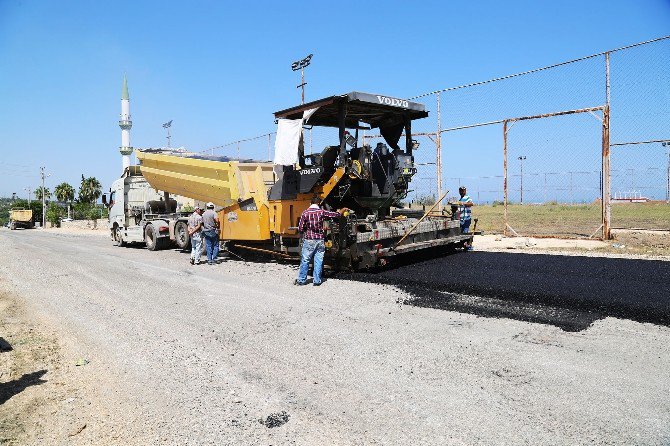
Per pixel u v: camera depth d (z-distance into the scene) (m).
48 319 6.51
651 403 3.36
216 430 3.28
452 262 9.27
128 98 57.34
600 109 11.93
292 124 9.17
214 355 4.79
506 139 13.70
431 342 4.85
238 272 9.95
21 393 4.01
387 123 10.30
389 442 3.03
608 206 12.12
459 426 3.18
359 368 4.27
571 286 6.73
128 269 10.93
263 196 10.79
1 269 11.77
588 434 3.01
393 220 9.44
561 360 4.21
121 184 17.41
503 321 5.45
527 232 16.02
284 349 4.87
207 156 13.55
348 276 8.62
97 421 3.48
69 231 38.31
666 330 4.89
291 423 3.33
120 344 5.27
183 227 14.38
